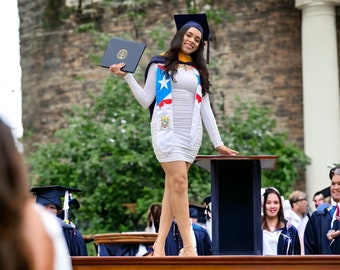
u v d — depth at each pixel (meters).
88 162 24.33
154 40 26.84
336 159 26.92
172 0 28.39
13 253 4.46
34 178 25.25
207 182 23.70
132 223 24.38
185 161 9.80
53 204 13.58
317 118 27.03
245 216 9.93
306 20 27.44
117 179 24.25
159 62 10.00
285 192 25.50
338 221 12.23
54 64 29.50
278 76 28.14
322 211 12.34
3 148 4.50
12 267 4.45
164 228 9.92
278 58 28.16
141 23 28.42
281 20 28.22
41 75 29.81
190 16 10.23
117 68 9.82
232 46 28.27
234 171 9.98
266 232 12.48
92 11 29.00
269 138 25.81
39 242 4.52
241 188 9.96
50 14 29.70
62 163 25.31
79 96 28.98
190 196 23.23
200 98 9.92
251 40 28.25
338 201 13.08
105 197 24.38
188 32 9.95
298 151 26.09
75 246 12.31
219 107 27.02
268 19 28.28
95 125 25.44
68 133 25.31
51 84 29.50
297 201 16.53
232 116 27.23
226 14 27.55
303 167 26.64
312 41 27.28
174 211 9.75
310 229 12.36
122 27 28.64
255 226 9.88
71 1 29.33
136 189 24.52
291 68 28.12
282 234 12.44
